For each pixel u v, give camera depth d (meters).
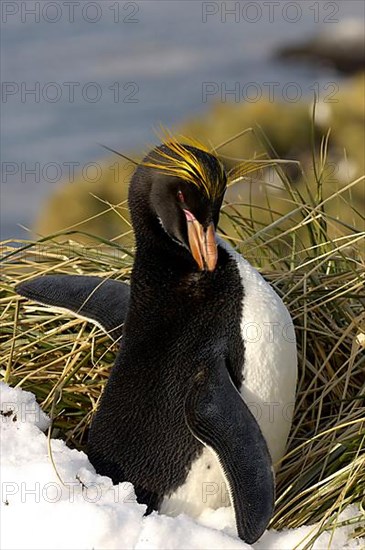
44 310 7.84
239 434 5.67
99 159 31.56
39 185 30.17
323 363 7.46
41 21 63.69
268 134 19.14
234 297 6.19
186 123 21.97
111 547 5.74
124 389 6.42
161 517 5.82
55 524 5.89
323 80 42.84
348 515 6.12
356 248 8.30
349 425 6.88
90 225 15.77
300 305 7.80
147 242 6.34
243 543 5.70
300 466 6.77
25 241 8.54
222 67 48.25
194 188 5.94
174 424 6.17
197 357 6.18
